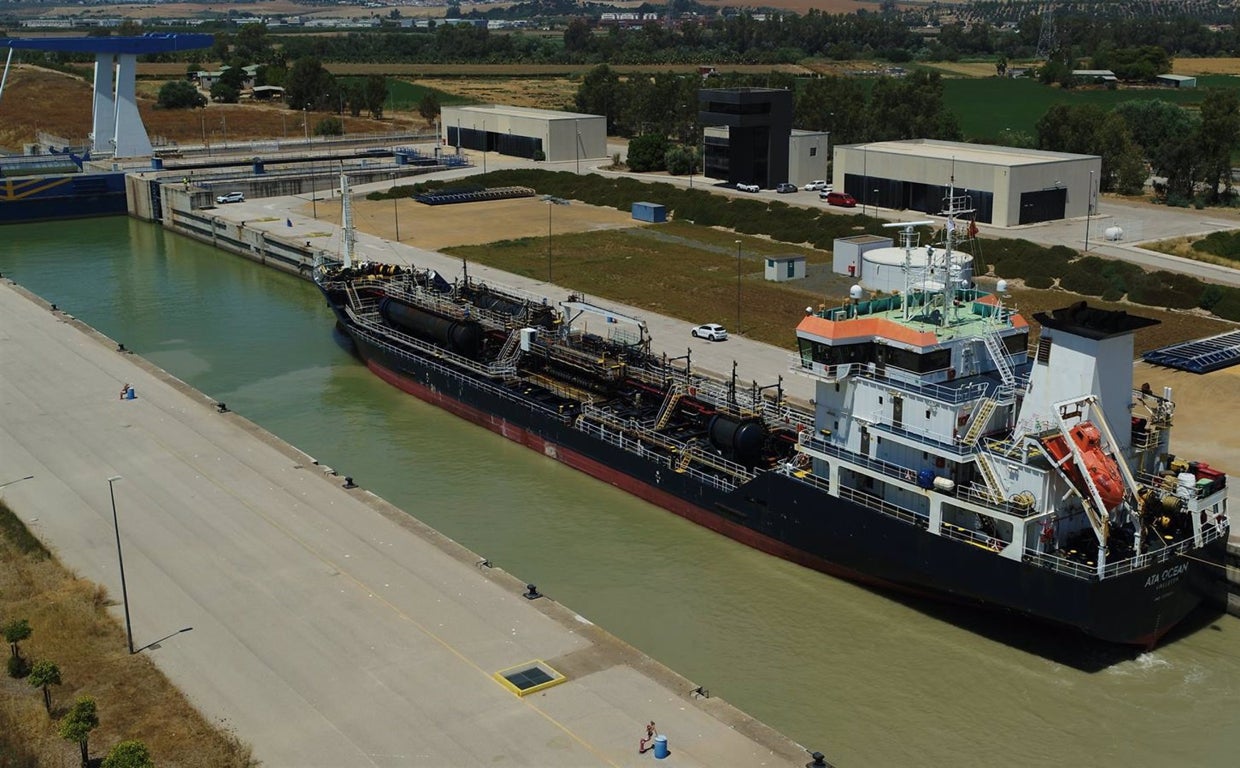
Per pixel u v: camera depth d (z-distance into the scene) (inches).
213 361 4015.8
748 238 5708.7
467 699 1908.2
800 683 2075.5
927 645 2206.0
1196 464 2294.5
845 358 2439.7
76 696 1918.1
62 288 5098.4
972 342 2404.0
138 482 2829.7
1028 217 5580.7
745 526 2623.0
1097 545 2166.6
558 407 3211.1
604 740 1796.3
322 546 2479.1
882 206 6053.2
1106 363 2161.7
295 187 7170.3
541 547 2613.2
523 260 5211.6
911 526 2272.4
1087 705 2006.6
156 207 6825.8
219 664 2017.7
